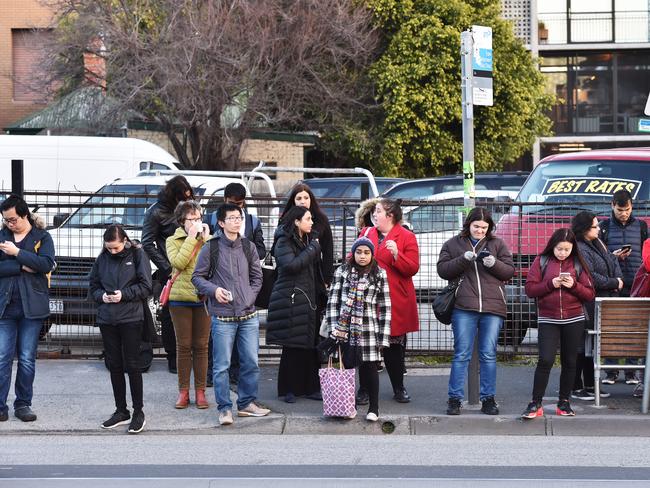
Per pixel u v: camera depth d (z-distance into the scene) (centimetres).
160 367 1978
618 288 1705
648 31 6700
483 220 1598
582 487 1230
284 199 2041
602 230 1848
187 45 4438
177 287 1650
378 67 5150
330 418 1598
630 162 2327
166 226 1784
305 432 1584
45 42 5019
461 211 2188
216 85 4472
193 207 1644
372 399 1586
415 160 5197
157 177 2831
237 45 4594
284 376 1728
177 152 4847
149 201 2488
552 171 2402
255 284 1600
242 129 4741
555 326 1577
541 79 5431
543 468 1336
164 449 1464
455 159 5128
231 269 1568
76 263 2119
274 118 4731
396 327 1672
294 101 4931
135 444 1498
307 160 5650
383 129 5159
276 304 1683
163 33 4544
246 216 1789
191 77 4416
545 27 6744
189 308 1659
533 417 1573
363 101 5284
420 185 3169
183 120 4553
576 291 1564
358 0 5150
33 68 5328
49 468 1339
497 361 2052
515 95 5175
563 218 2055
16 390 1606
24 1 5956
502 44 5247
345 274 1579
